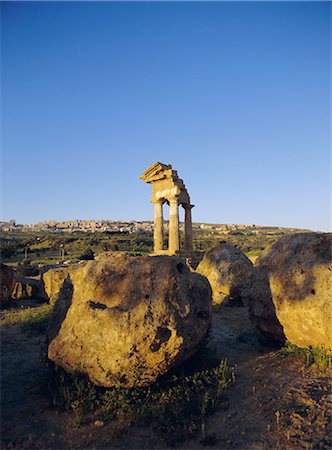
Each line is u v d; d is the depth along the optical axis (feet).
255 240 307.58
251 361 24.84
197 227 525.75
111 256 22.36
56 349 19.76
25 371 23.17
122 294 19.92
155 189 85.30
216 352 27.04
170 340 18.10
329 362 22.21
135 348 17.69
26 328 33.83
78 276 22.71
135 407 17.47
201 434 15.42
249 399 18.76
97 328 18.71
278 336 27.40
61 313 21.95
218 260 53.42
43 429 15.96
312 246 25.66
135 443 14.80
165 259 21.25
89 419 16.61
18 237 330.34
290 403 18.03
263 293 27.48
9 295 49.62
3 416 17.16
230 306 48.49
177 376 20.74
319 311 22.56
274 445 14.55
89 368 18.45
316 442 14.53
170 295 19.70
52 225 581.94
